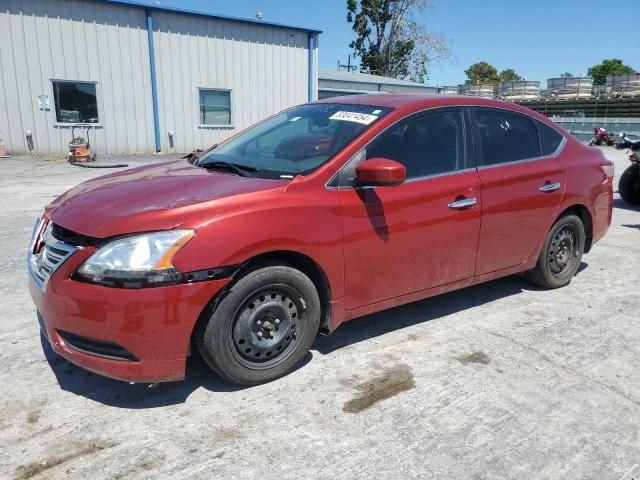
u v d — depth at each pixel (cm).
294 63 2080
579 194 465
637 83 3362
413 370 335
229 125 1973
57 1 1577
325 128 368
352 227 324
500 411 293
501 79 8175
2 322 390
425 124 375
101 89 1695
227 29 1892
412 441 266
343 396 304
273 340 309
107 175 374
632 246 654
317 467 246
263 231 288
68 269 269
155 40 1761
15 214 777
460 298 461
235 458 251
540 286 486
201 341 288
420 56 4509
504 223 409
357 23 4466
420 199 354
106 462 246
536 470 248
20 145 1616
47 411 283
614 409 298
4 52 1540
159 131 1828
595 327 406
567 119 3325
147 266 262
